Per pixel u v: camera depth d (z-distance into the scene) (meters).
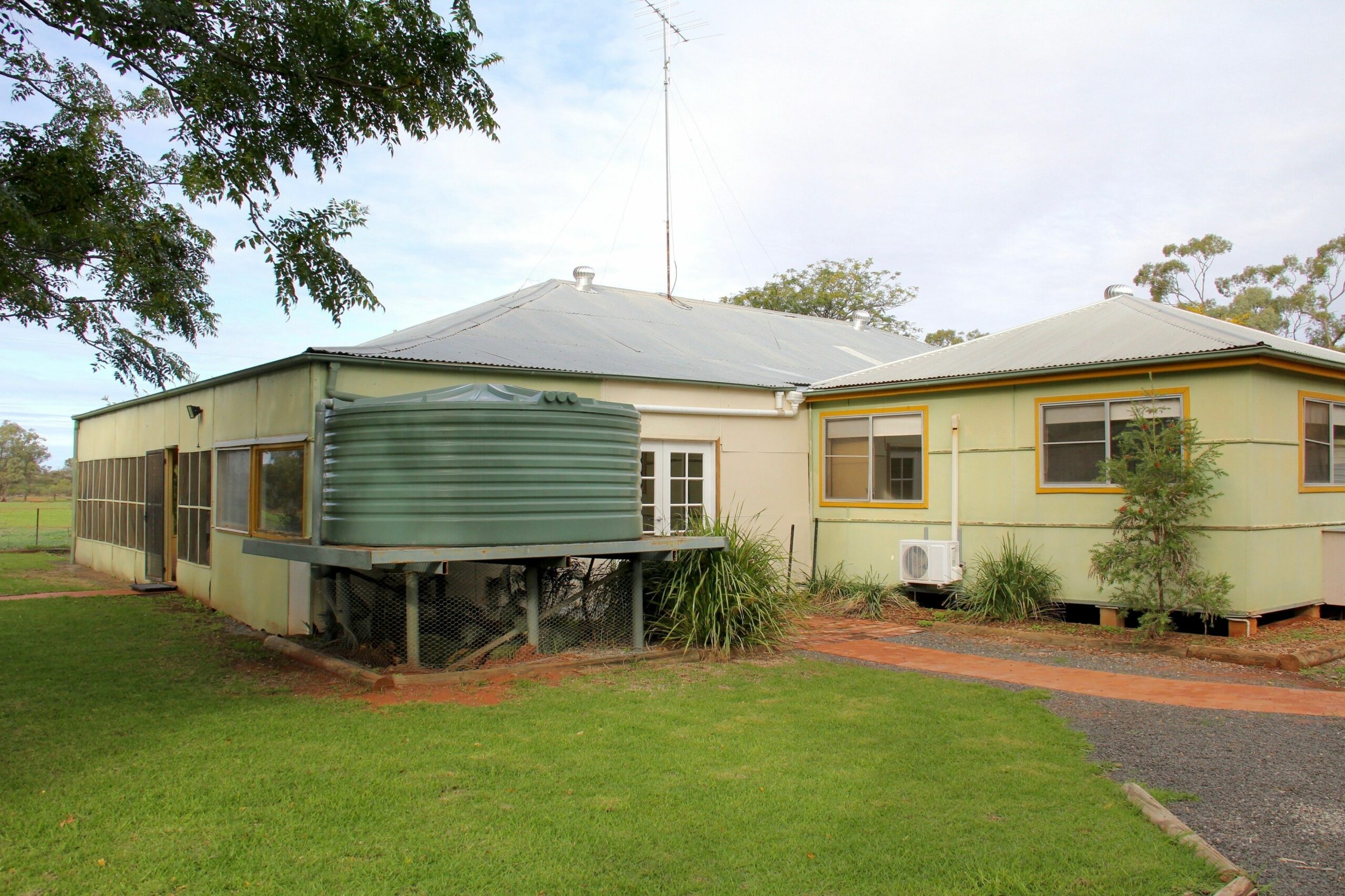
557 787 4.90
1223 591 9.06
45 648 9.13
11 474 62.97
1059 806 4.64
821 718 6.29
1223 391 9.46
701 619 8.43
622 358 12.32
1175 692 7.25
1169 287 29.89
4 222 7.33
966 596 11.14
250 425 10.86
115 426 17.64
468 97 8.92
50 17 7.73
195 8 8.07
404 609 8.10
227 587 11.49
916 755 5.46
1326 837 4.29
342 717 6.25
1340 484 10.82
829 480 13.13
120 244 8.80
